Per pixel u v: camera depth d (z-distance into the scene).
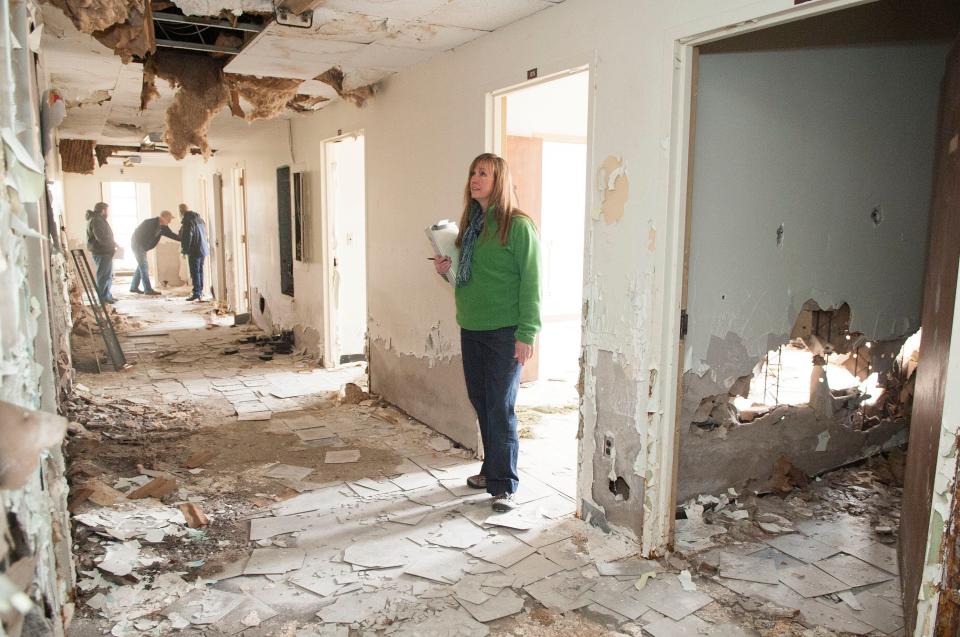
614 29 2.56
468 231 2.99
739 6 2.09
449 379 3.98
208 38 3.89
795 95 2.81
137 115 6.24
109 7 2.54
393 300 4.62
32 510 1.55
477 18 3.09
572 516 3.02
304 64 4.06
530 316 2.85
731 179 2.70
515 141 5.27
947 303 1.98
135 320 8.73
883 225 3.26
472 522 2.97
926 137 3.32
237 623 2.22
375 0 2.86
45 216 3.21
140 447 3.91
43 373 1.87
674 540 2.72
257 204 7.86
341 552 2.70
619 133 2.59
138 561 2.59
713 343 2.83
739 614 2.27
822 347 3.23
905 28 3.11
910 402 3.69
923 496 2.07
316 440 4.07
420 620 2.24
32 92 2.08
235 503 3.16
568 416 4.50
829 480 3.38
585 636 2.16
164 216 11.69
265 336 7.40
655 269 2.48
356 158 5.99
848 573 2.53
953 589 1.56
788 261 2.96
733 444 3.05
